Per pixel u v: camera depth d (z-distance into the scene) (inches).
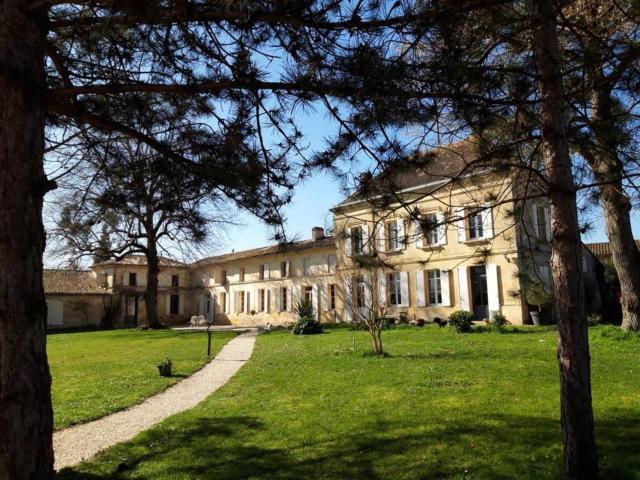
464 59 158.4
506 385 338.0
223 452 231.3
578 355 167.6
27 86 117.5
